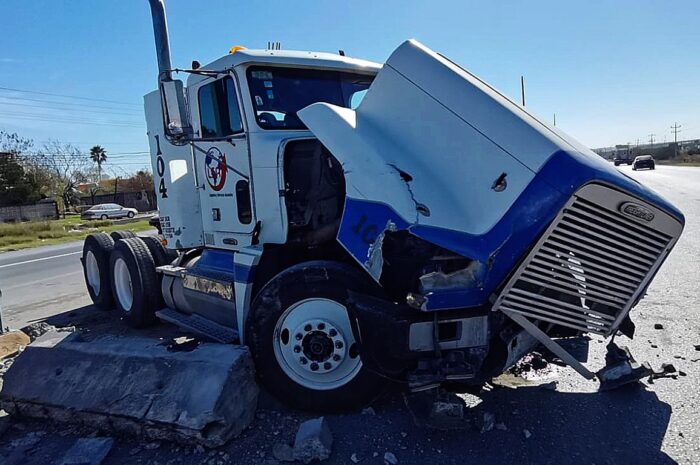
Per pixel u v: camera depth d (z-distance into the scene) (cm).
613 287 293
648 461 271
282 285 340
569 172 268
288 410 341
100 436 319
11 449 315
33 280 1055
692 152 7262
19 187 4381
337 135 341
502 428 309
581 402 337
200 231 520
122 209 4062
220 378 308
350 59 471
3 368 452
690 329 470
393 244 304
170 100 404
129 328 581
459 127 308
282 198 407
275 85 432
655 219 287
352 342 334
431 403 317
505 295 276
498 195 283
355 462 281
